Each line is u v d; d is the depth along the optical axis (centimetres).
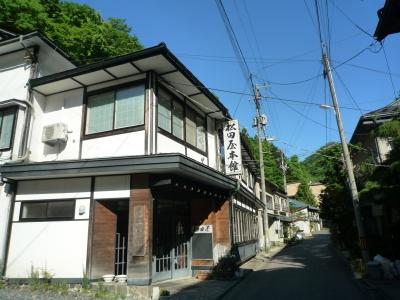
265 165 4978
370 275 1241
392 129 1249
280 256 2372
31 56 1383
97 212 1147
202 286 1182
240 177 2147
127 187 1136
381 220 1866
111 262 1138
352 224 2073
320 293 1034
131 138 1178
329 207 2395
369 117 1745
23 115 1325
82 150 1250
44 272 1078
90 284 1032
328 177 2453
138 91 1223
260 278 1406
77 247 1126
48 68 1465
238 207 1903
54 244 1148
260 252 2673
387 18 587
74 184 1188
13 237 1195
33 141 1309
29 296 913
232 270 1370
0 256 1177
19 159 1234
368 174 1777
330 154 2412
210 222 1516
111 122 1238
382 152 1747
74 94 1338
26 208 1223
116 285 1006
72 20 2169
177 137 1343
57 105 1357
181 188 1215
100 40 2067
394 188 1223
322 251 2638
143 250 1058
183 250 1464
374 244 1600
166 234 1367
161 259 1312
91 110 1295
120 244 1225
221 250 1508
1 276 1145
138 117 1193
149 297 947
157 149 1173
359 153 2239
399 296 929
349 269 1572
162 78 1277
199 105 1541
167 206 1400
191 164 1129
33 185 1228
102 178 1166
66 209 1182
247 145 2245
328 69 1611
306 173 6931
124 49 2300
